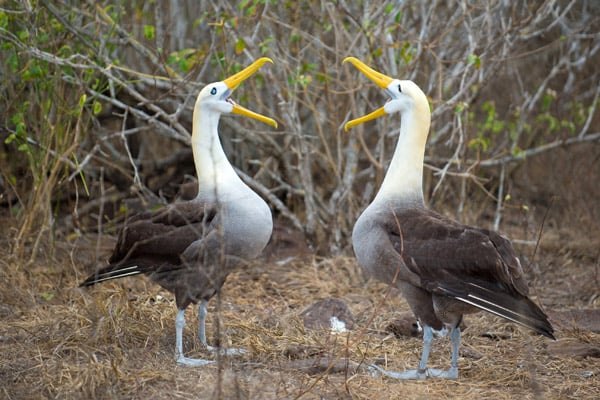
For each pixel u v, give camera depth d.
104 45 12.80
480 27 13.62
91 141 15.03
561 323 10.47
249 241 8.92
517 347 9.67
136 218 9.32
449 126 14.41
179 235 8.90
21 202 12.48
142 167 15.67
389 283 8.62
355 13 14.45
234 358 8.89
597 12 16.88
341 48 13.09
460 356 9.34
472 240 8.25
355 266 12.72
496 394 8.05
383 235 8.52
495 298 8.03
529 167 17.62
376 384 8.16
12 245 12.38
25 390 7.83
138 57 15.61
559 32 16.69
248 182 14.16
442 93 13.84
